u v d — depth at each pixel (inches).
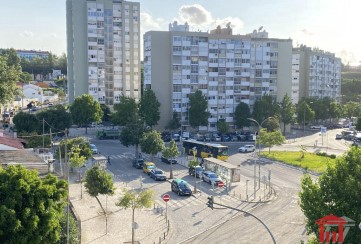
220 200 2048.5
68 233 1251.2
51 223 1105.4
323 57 6722.4
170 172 2524.6
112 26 5369.1
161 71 4537.4
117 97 5452.8
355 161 1157.1
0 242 1021.8
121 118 4340.6
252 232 1584.6
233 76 4798.2
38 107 5605.3
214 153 3038.9
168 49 4554.6
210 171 2529.5
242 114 4682.6
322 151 3604.8
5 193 1071.6
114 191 1956.2
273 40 4955.7
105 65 5369.1
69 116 3710.6
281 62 5054.1
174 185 2190.0
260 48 4901.6
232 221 1722.4
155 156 3289.9
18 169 1136.8
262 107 4697.3
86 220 1724.9
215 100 4741.6
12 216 1020.5
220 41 4707.2
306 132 5162.4
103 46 5334.6
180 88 4574.3
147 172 2615.7
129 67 5492.1
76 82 5290.4
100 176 1833.2
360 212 1080.8
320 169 2696.9
